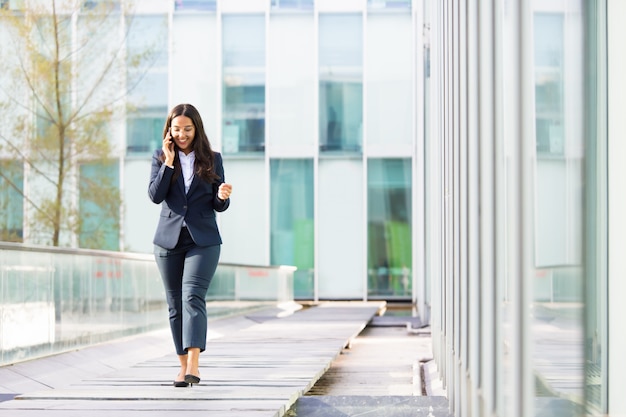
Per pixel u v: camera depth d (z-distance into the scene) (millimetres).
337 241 24266
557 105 4000
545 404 3691
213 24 24219
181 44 24234
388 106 24219
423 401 6242
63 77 19906
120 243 20656
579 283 3840
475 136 4750
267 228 24297
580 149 3953
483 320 4664
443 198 7801
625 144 4207
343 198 24297
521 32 3340
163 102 24188
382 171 24203
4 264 7695
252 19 24266
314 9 24219
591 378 3961
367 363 10406
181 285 6629
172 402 5945
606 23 4332
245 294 17609
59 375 8117
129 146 24125
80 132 19938
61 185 20016
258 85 24266
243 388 6578
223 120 24297
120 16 20688
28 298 8148
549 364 3736
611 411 4066
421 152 17062
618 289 4254
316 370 7895
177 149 6539
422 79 16844
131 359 9703
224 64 24297
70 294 9000
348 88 24250
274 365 8344
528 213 3355
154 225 24062
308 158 24312
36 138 19828
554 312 3791
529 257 3367
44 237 20125
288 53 24234
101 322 9742
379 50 24172
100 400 6078
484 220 4496
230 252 24359
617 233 4277
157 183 6379
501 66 4074
